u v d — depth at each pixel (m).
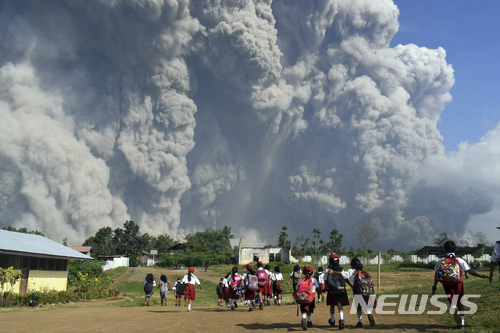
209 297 33.72
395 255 81.12
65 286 31.19
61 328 10.63
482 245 76.94
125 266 74.75
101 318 13.36
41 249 28.09
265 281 16.17
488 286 15.20
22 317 13.98
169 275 56.75
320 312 14.55
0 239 26.58
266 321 12.02
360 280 9.95
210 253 85.50
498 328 8.77
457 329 9.07
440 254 78.94
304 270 10.51
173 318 13.13
